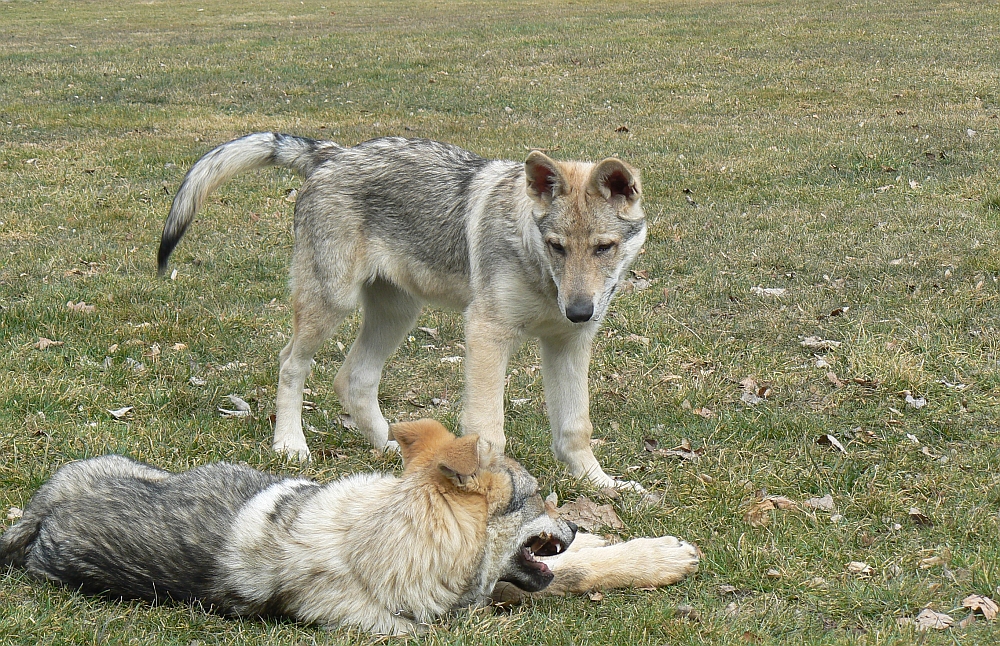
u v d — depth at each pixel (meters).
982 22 15.48
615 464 4.78
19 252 5.95
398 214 4.81
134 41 16.45
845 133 8.84
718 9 18.98
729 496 4.64
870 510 4.60
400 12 21.69
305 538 4.24
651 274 5.86
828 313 5.52
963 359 5.18
